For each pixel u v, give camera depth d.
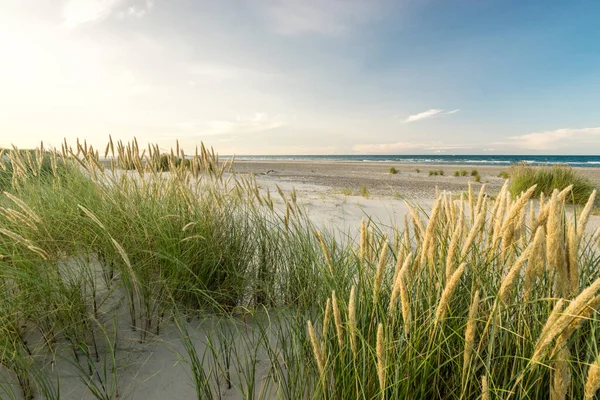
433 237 1.31
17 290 1.96
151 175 3.35
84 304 2.01
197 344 2.05
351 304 1.13
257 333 2.13
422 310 1.43
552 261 1.09
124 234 2.48
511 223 1.26
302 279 2.41
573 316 0.89
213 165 3.40
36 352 1.80
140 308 2.14
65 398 1.62
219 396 1.66
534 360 1.02
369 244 1.62
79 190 3.38
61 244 2.46
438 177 22.05
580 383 1.21
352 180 18.88
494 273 1.49
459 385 1.34
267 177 19.16
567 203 8.09
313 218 5.64
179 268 2.28
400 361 1.29
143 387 1.72
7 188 3.77
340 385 1.41
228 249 2.73
